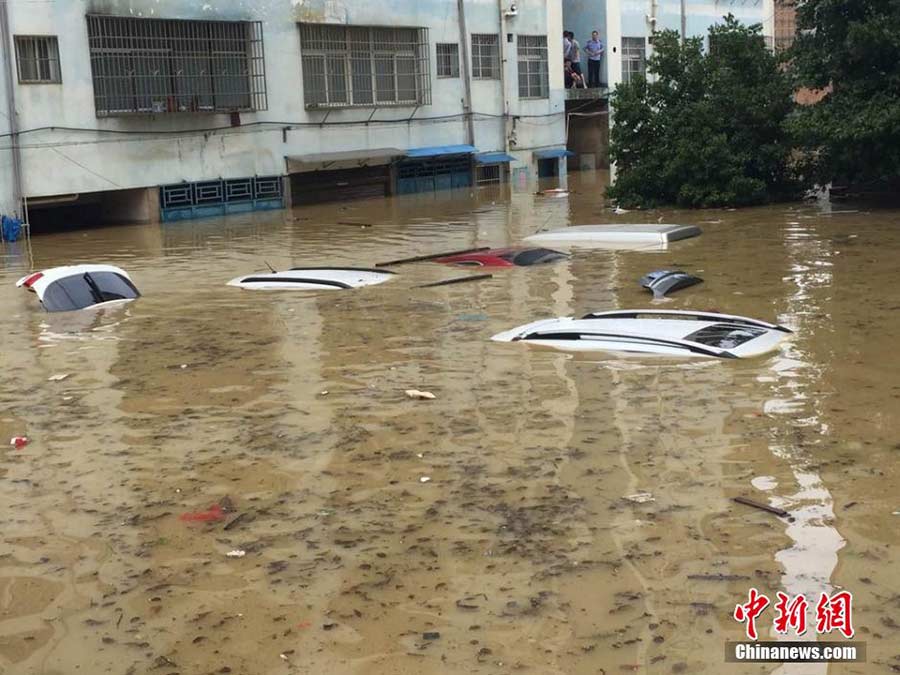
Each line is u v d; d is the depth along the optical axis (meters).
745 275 10.20
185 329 8.42
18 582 3.92
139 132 19.73
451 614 3.58
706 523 4.21
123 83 19.34
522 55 28.55
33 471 5.11
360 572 3.91
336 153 23.39
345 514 4.45
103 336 8.24
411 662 3.29
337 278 10.47
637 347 7.04
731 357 6.73
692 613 3.53
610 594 3.68
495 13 27.44
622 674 3.20
